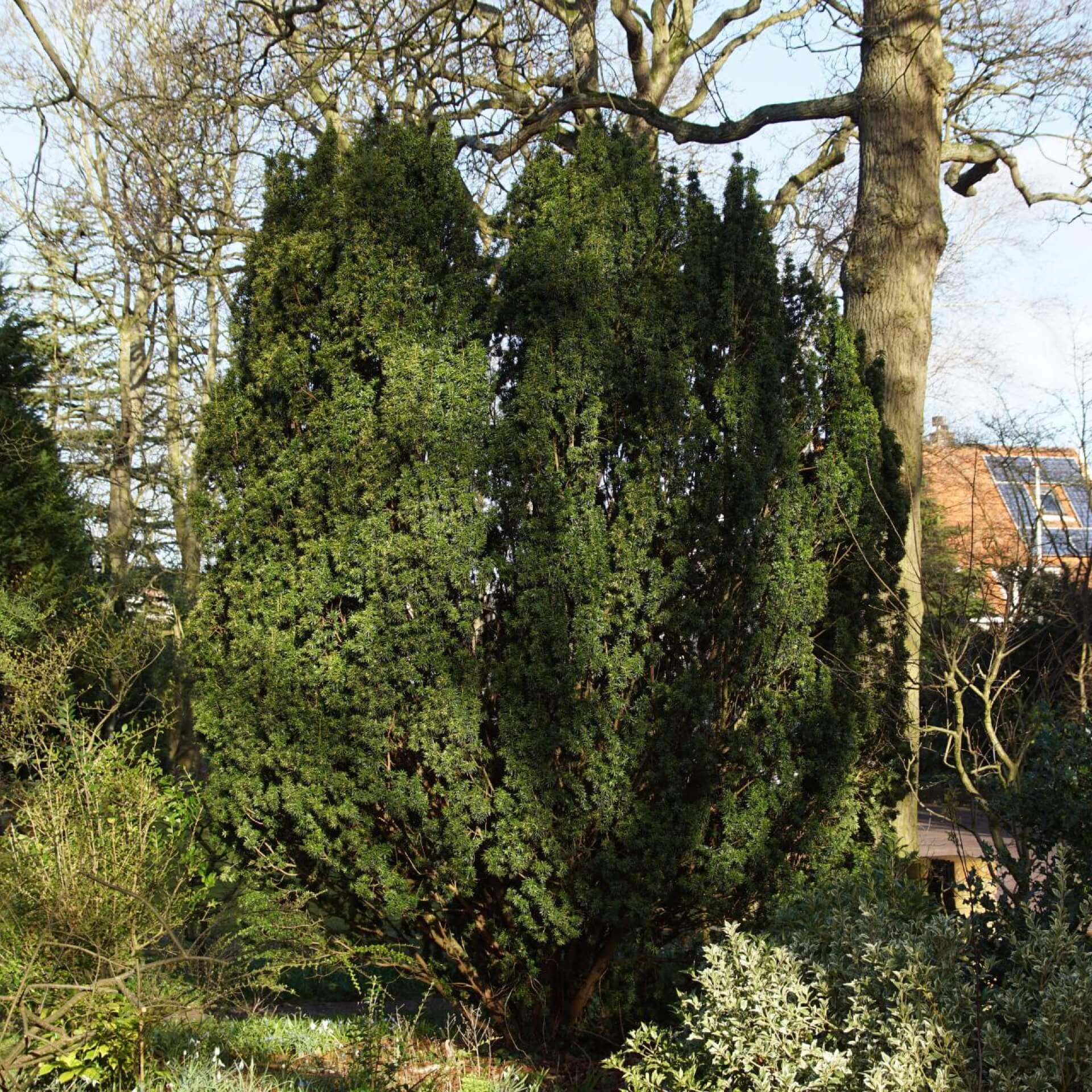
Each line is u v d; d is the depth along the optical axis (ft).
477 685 18.81
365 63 32.73
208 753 21.06
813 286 22.15
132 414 59.26
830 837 20.10
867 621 21.98
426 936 21.40
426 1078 19.04
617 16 38.68
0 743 25.52
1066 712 21.48
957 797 21.16
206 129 38.96
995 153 35.42
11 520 35.88
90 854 18.54
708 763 18.98
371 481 18.98
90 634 31.55
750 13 38.40
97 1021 17.48
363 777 19.08
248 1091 17.08
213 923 20.44
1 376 38.75
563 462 19.26
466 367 19.19
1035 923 14.33
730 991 13.78
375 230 19.63
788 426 20.31
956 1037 12.12
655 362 19.33
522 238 20.07
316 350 19.90
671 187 20.90
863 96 28.96
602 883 18.86
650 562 18.86
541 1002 20.77
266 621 19.83
